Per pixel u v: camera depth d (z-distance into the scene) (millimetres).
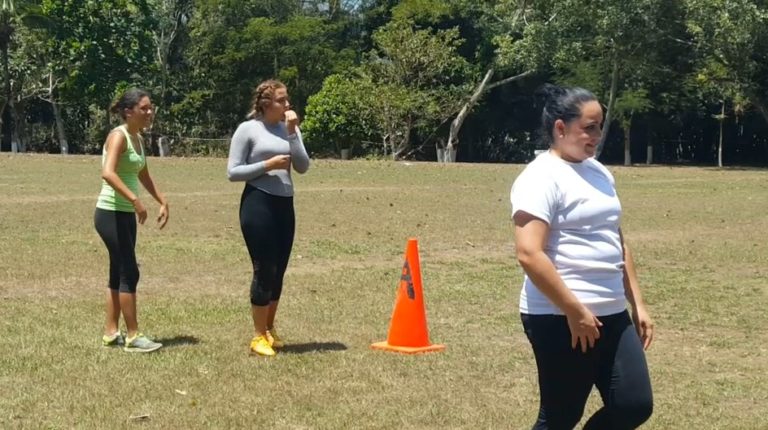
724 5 37125
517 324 9289
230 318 9312
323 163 36125
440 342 8523
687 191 25422
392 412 6477
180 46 53531
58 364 7512
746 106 47406
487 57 48219
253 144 7793
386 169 33000
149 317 9281
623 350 4551
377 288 11000
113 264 7973
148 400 6637
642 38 38969
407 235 15664
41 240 14344
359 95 45062
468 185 26312
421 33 45812
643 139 55594
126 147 7824
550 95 4691
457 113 49156
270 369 7496
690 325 9352
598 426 4730
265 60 51250
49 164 32812
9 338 8320
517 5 44594
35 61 49188
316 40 51156
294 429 6105
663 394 7020
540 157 4719
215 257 13047
